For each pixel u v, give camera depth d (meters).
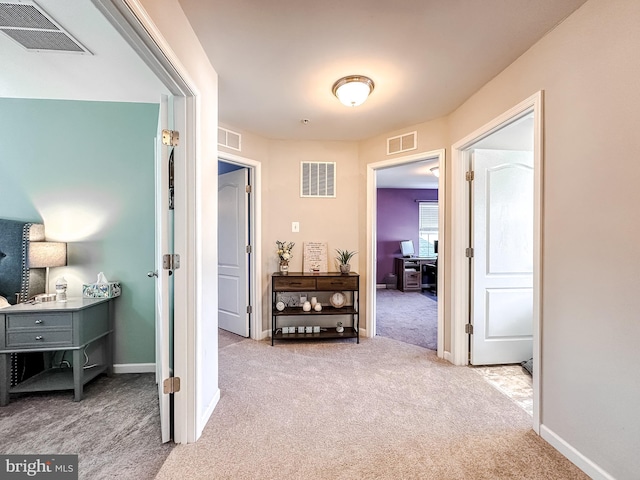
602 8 1.37
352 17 1.58
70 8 1.36
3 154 2.46
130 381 2.45
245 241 3.47
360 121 2.97
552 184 1.66
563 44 1.58
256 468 1.48
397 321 4.29
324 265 3.55
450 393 2.23
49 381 2.23
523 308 2.77
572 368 1.54
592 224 1.42
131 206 2.60
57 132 2.52
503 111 2.07
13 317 2.05
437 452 1.60
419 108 2.68
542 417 1.73
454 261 2.75
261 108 2.67
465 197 2.73
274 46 1.81
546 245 1.70
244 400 2.12
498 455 1.58
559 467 1.49
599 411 1.39
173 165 1.71
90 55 1.78
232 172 3.59
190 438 1.68
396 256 7.32
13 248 2.27
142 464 1.52
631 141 1.26
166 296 1.66
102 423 1.87
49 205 2.51
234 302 3.62
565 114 1.57
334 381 2.41
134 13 1.04
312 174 3.57
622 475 1.29
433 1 1.47
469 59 1.94
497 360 2.74
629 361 1.27
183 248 1.67
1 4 1.32
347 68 2.05
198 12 1.53
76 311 2.12
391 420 1.88
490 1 1.46
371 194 3.48
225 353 3.00
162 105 1.64
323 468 1.48
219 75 2.12
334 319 3.62
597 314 1.40
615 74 1.31
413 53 1.89
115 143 2.59
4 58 1.80
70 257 2.53
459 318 2.73
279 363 2.76
